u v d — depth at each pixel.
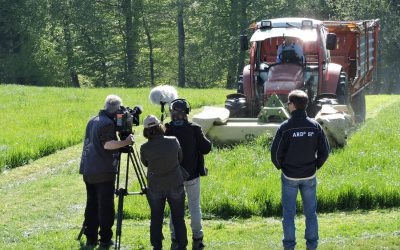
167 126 10.18
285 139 9.51
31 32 62.34
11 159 17.53
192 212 10.30
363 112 25.75
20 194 14.50
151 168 9.72
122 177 15.60
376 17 65.50
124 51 66.06
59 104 28.67
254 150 16.98
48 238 11.18
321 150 9.59
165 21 67.75
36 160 18.20
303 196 9.67
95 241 10.78
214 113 18.23
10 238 11.21
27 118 24.08
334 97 19.81
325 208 12.71
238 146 17.38
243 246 10.40
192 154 10.16
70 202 13.81
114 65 66.06
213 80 66.94
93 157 10.43
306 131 9.48
